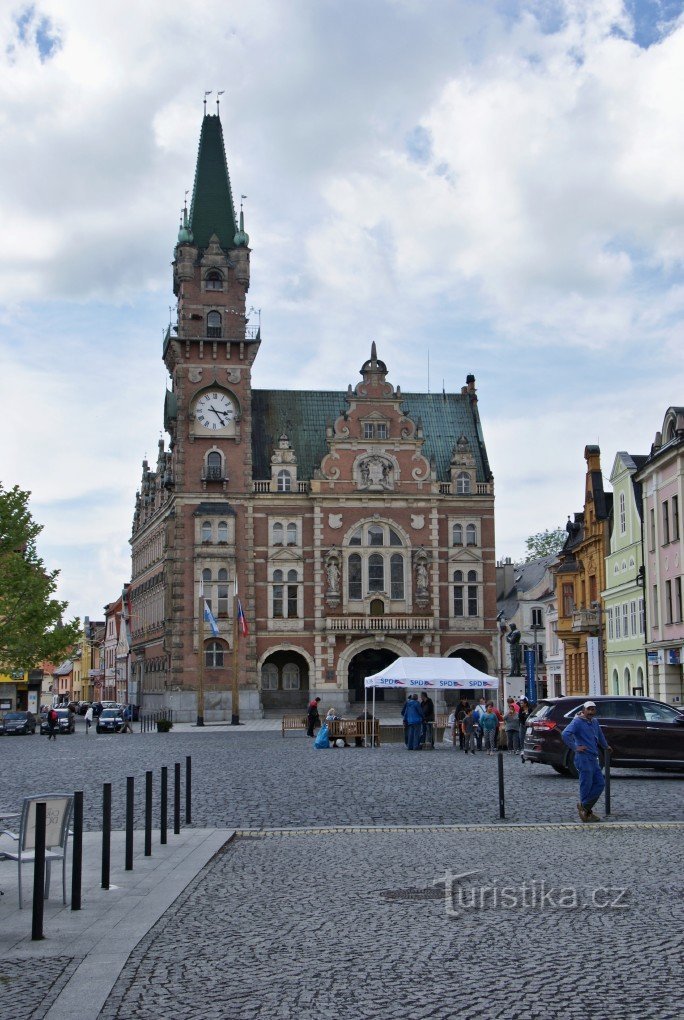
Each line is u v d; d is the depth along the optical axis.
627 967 12.62
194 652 106.00
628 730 37.19
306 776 39.72
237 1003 11.66
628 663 74.56
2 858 16.56
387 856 21.12
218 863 20.92
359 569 109.25
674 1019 10.80
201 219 112.44
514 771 41.28
